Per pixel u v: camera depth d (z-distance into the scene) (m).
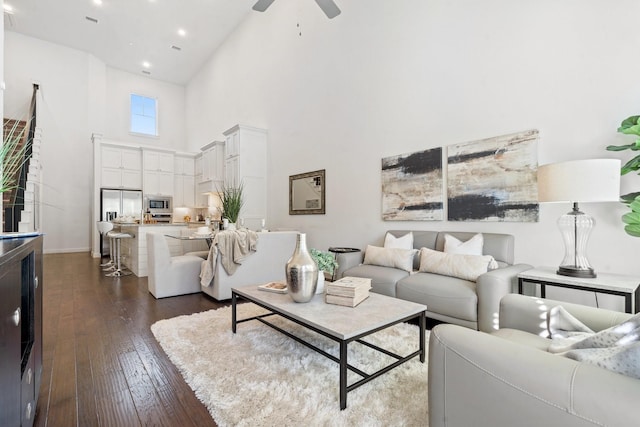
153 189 8.45
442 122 3.57
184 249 5.78
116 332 2.69
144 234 5.20
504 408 0.87
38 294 1.57
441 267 2.93
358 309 1.98
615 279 2.17
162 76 9.73
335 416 1.52
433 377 1.06
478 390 0.93
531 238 2.90
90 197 8.42
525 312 1.54
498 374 0.88
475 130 3.29
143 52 8.42
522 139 2.95
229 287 3.66
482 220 3.21
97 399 1.72
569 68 2.70
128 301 3.65
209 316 3.04
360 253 3.88
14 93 7.52
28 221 4.05
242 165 6.12
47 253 7.88
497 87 3.13
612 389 0.72
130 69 9.27
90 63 8.43
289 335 2.17
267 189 6.40
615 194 2.00
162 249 3.81
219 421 1.51
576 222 2.35
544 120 2.83
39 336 1.58
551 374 0.80
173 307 3.41
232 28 7.48
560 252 2.74
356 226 4.57
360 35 4.50
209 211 7.50
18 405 1.07
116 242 6.07
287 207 5.86
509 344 0.95
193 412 1.61
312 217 5.32
